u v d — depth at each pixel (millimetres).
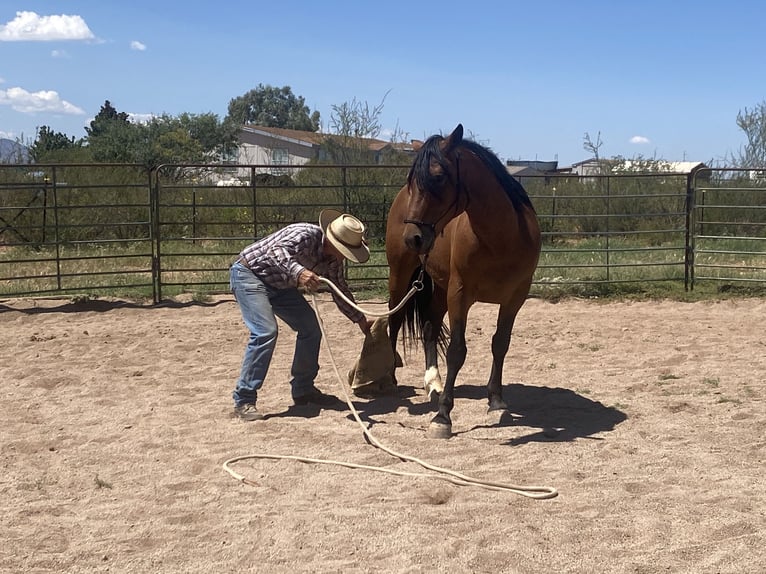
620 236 17688
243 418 5609
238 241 15953
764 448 4867
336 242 5496
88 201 16562
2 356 7816
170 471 4555
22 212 14898
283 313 5863
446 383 5270
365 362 6258
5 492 4207
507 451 4863
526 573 3244
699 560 3352
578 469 4504
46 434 5270
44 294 11406
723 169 11227
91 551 3463
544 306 10898
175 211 17047
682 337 8656
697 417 5613
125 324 9633
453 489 4152
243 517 3814
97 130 50344
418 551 3408
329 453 4852
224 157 50156
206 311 10516
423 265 5469
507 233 5000
